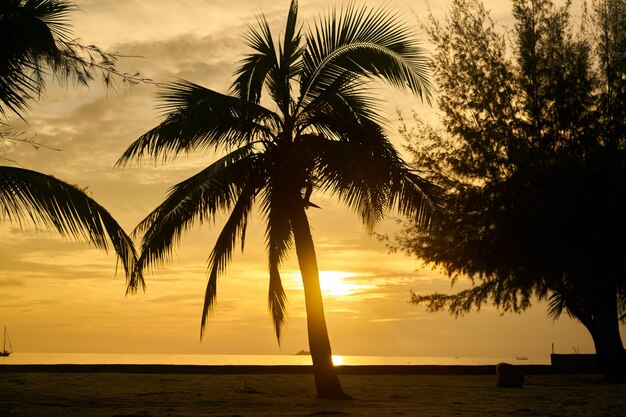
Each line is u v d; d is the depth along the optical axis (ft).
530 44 75.36
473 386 61.87
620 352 69.82
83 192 30.83
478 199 72.79
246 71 49.52
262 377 70.79
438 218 50.52
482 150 73.77
